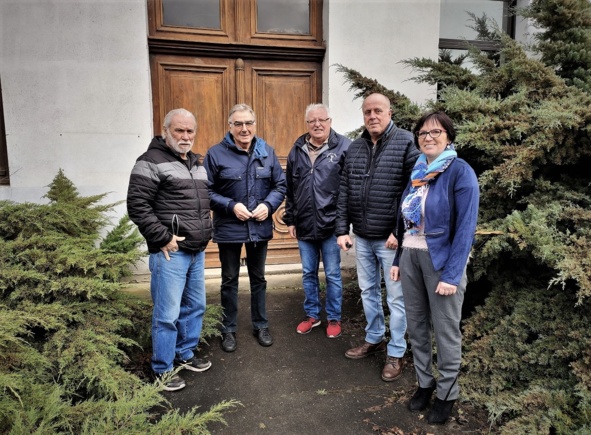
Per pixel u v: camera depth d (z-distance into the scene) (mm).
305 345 3084
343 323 3445
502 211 2971
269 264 4645
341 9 4340
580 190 2844
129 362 2709
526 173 2721
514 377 2408
